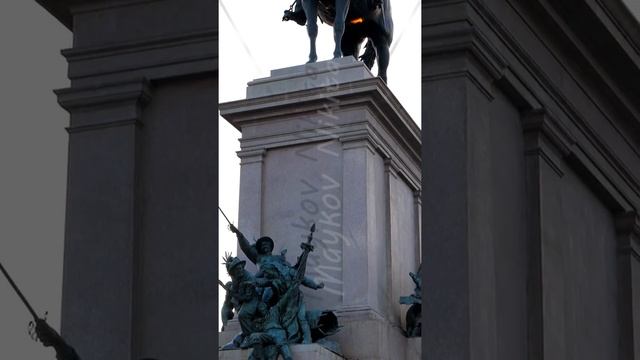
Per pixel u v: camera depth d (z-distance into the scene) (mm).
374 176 52812
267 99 53062
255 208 52781
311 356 51031
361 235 52219
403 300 52844
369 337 51625
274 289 51656
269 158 53000
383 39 53438
